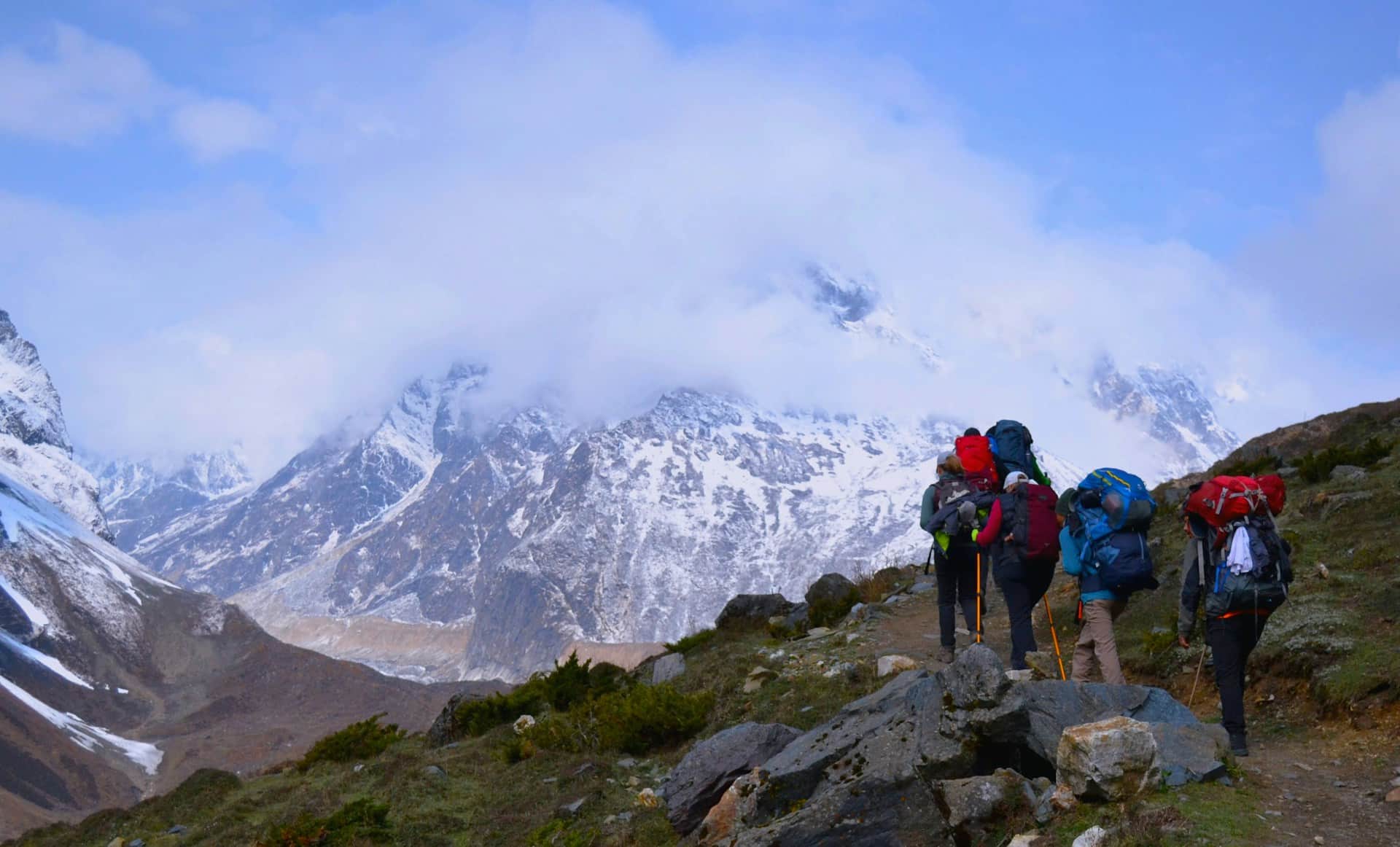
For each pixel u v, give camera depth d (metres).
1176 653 11.13
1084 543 9.00
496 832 11.70
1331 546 13.28
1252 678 10.15
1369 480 17.00
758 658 16.16
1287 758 8.09
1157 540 16.94
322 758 19.25
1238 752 7.93
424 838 11.92
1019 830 6.86
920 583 20.00
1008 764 7.59
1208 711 9.94
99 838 17.38
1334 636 9.86
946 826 7.21
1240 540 8.09
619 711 14.14
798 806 8.23
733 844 7.98
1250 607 8.03
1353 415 29.22
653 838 10.01
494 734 16.50
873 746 8.04
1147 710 7.67
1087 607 8.93
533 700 18.11
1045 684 7.74
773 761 8.95
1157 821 6.36
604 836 10.55
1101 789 6.72
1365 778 7.41
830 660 14.68
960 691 7.84
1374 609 10.34
